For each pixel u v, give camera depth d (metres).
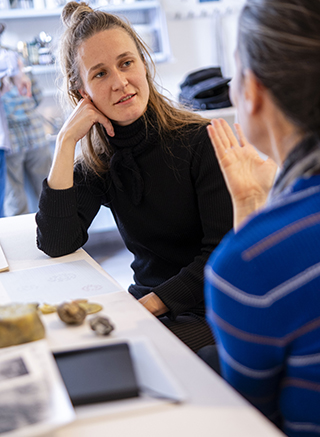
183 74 4.42
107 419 0.57
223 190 1.25
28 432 0.52
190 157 1.29
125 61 1.25
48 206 1.27
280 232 0.56
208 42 4.39
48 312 0.89
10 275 1.13
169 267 1.38
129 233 1.41
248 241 0.57
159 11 4.05
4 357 0.66
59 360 0.67
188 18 4.32
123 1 3.94
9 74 3.35
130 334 0.78
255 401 0.64
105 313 0.88
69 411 0.55
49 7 3.84
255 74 0.60
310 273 0.54
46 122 3.98
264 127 0.65
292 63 0.56
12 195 3.63
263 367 0.60
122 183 1.38
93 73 1.26
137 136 1.31
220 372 0.84
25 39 3.94
